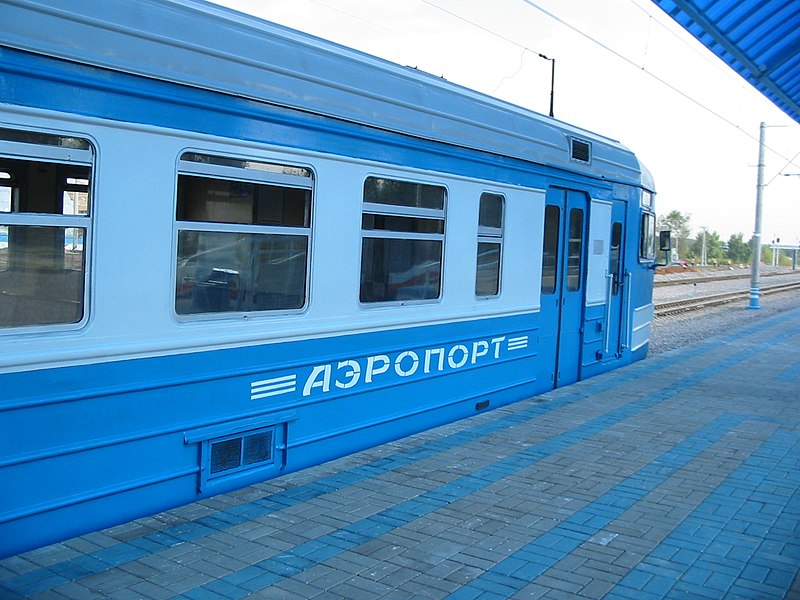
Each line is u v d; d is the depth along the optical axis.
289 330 5.68
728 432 7.84
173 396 4.91
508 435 7.41
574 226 9.84
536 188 8.69
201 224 5.01
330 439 6.23
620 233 11.34
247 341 5.36
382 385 6.71
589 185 9.97
